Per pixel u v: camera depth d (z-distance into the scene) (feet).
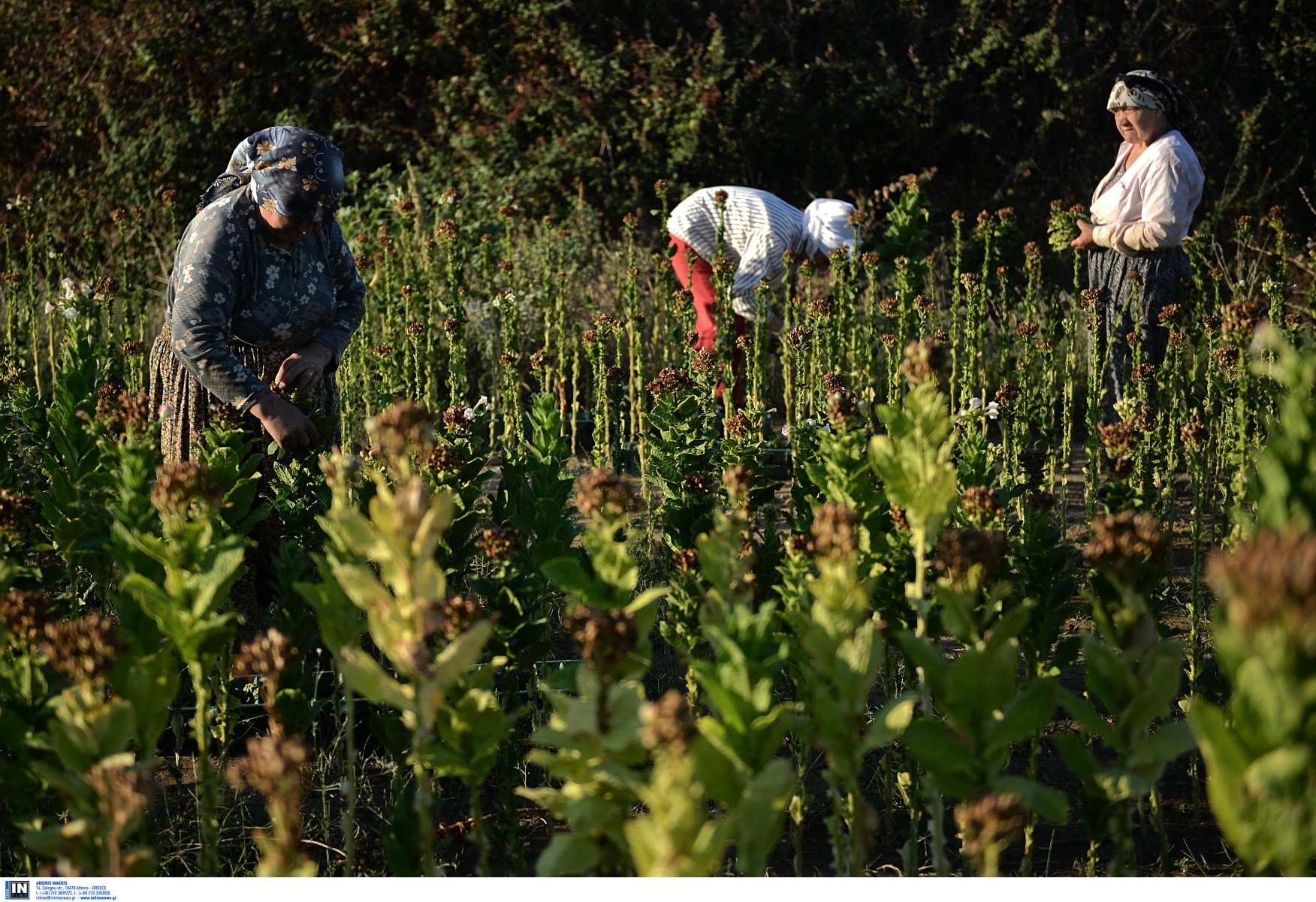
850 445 7.22
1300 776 3.33
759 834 4.29
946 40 45.91
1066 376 18.38
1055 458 17.85
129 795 4.43
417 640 4.68
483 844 5.67
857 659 4.83
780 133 42.55
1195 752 8.80
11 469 12.13
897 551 7.17
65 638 4.87
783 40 44.01
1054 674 7.71
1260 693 3.23
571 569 5.84
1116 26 48.03
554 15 44.04
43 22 43.86
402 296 20.40
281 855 4.36
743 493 7.06
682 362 21.04
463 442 9.66
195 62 43.70
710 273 21.93
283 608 8.25
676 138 41.16
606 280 29.58
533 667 8.51
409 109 45.65
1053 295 20.45
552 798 4.86
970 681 4.84
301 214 10.03
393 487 9.50
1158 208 18.43
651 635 12.10
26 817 5.78
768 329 21.34
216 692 9.10
